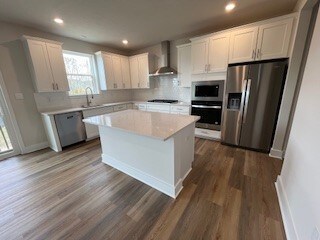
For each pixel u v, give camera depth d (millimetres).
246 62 2785
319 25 1223
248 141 2908
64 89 3334
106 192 1886
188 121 1943
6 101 2807
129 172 2232
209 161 2535
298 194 1240
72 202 1735
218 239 1279
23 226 1452
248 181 2000
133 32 3379
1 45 2676
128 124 1854
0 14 2389
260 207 1589
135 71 4730
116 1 2137
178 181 1831
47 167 2520
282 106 2439
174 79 4445
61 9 2295
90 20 2705
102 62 4102
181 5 2307
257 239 1270
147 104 4391
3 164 2650
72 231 1388
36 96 3174
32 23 2752
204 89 3320
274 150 2637
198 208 1600
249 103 2748
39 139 3303
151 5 2275
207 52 3186
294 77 2287
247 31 2674
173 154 1652
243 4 2336
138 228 1401
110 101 4770
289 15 2287
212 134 3402
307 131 1231
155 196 1798
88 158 2805
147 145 1879
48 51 3035
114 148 2359
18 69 2898
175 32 3467
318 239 866
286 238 1273
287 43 2383
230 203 1648
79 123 3514
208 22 2969
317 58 1187
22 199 1802
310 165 1097
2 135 2906
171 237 1312
